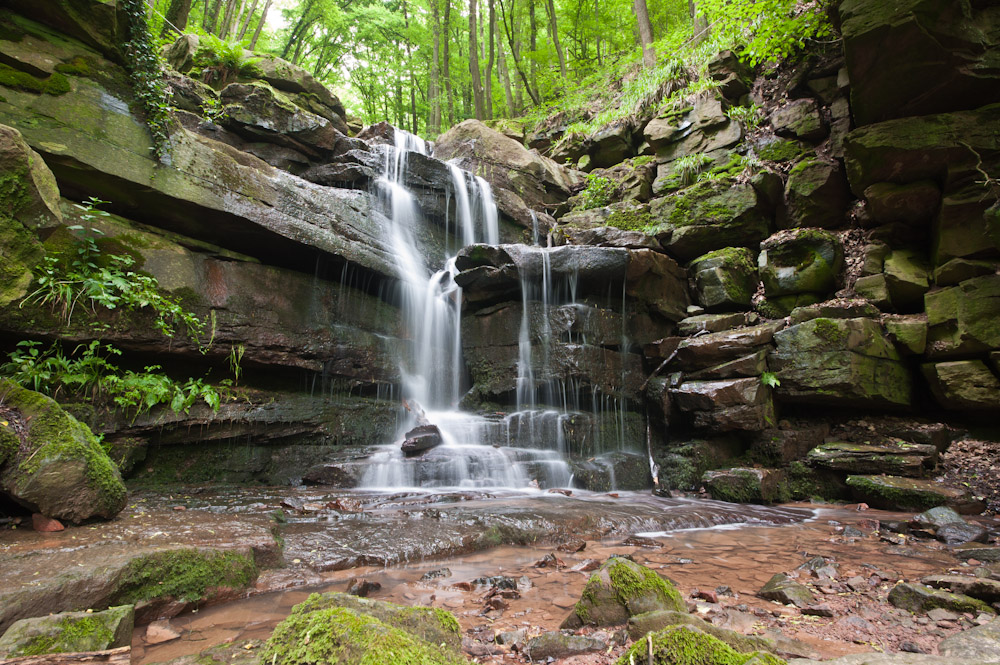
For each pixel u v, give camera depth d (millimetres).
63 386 5750
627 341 9695
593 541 5176
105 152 6297
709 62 12633
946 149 8125
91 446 4027
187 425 6609
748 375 8594
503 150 13805
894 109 8680
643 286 9773
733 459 8742
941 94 8234
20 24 5973
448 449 7758
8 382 3777
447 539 4609
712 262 10227
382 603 2359
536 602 3361
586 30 22609
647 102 13922
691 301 10625
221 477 6945
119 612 2623
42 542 3352
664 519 5879
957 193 8227
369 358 9188
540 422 8711
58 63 6137
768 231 10734
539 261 9406
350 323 9070
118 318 6184
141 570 3064
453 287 10914
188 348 6812
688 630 2113
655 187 12492
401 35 26547
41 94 5973
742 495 7727
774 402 8656
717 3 11938
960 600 3070
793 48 11102
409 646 1879
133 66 6730
